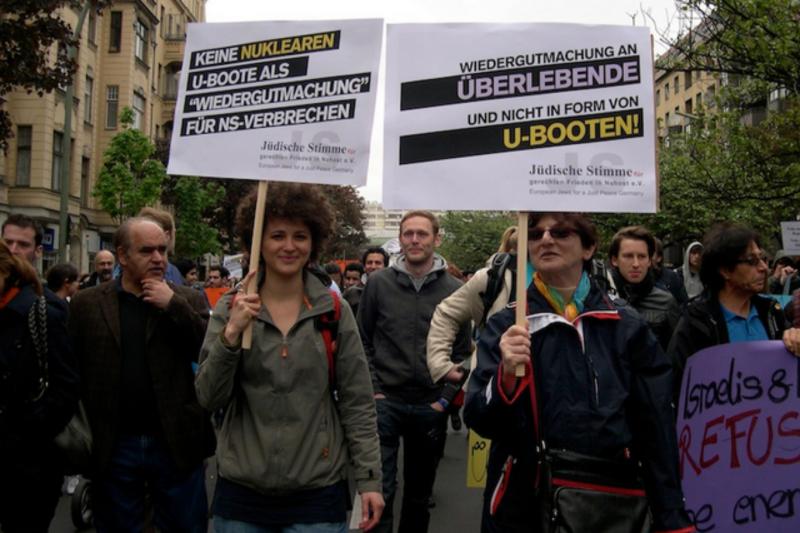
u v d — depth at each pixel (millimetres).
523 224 3129
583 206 3152
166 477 4020
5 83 14047
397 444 5016
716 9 11633
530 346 2879
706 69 12109
